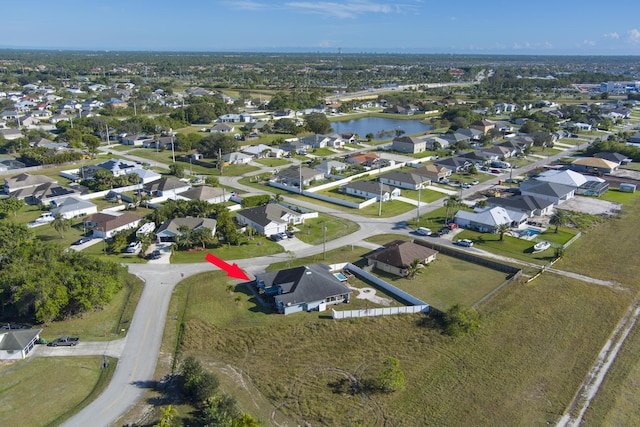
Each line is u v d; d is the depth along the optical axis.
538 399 46.81
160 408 45.28
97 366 51.41
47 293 56.78
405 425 43.56
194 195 107.38
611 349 54.75
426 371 50.81
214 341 55.88
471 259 77.88
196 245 82.88
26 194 110.06
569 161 152.88
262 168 145.25
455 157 145.62
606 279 71.38
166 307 63.03
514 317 60.53
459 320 57.38
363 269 73.69
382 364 52.03
